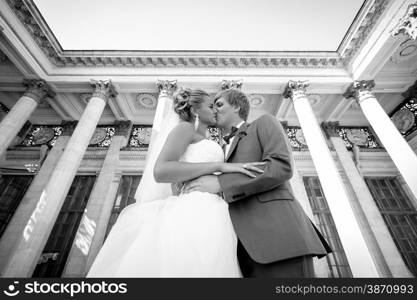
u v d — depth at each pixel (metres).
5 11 9.66
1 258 9.97
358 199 12.41
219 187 1.11
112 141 14.43
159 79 12.11
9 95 13.63
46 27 11.12
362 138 15.34
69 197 12.82
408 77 12.80
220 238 0.93
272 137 1.03
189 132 1.25
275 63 12.98
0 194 12.77
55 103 13.66
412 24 8.90
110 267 0.91
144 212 1.08
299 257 0.80
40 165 13.53
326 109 15.05
